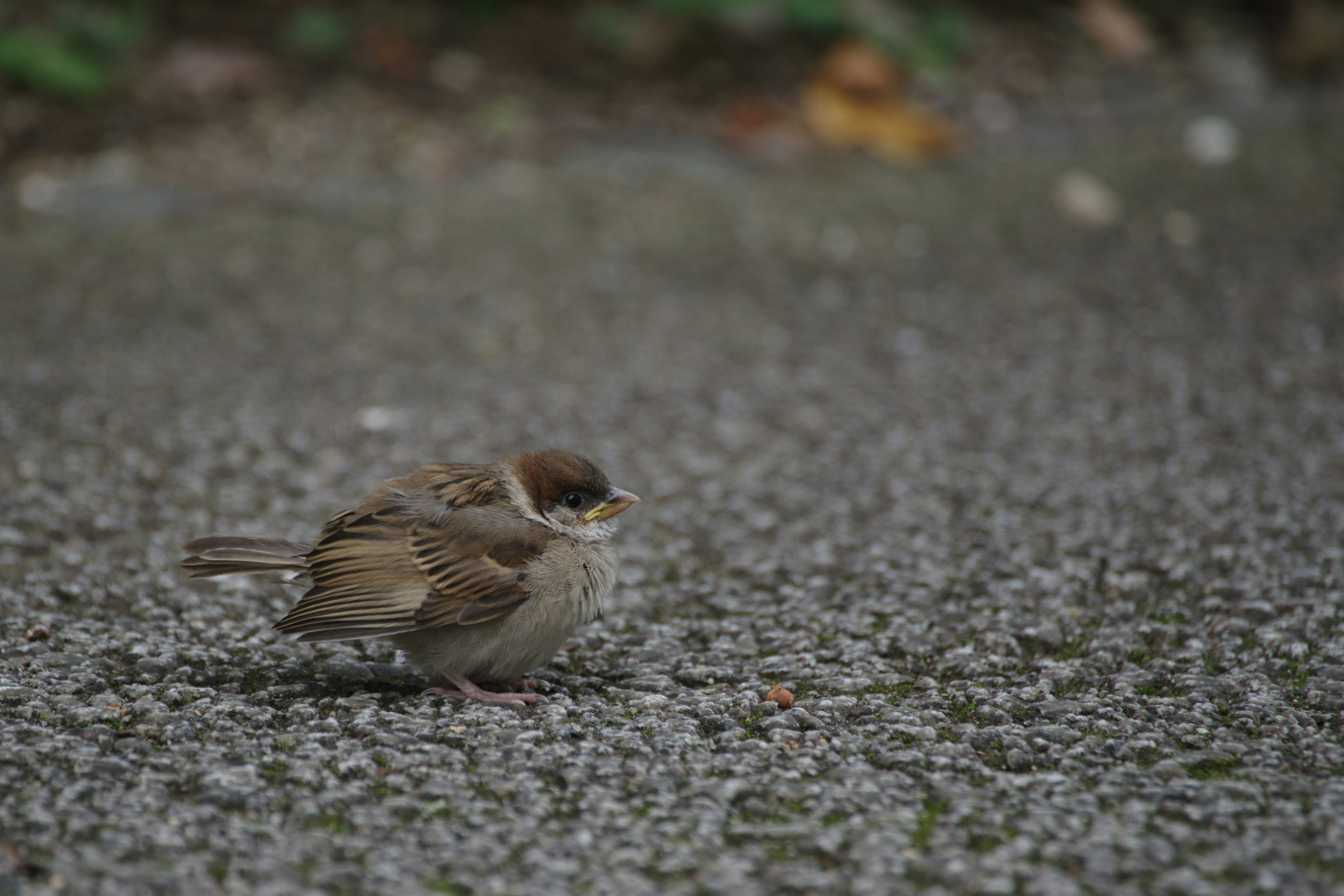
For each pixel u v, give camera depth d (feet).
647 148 57.88
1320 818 18.01
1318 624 25.14
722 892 16.49
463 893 16.43
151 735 20.59
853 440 36.29
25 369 38.63
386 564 22.43
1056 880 16.52
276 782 19.19
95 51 56.13
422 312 44.78
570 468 24.00
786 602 27.86
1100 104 63.00
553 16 65.77
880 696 23.22
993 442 35.78
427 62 61.82
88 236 48.62
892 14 65.72
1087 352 41.57
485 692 23.17
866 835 17.76
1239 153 57.36
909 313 45.19
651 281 47.57
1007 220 52.06
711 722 21.90
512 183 54.60
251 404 37.60
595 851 17.49
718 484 33.91
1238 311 43.96
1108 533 30.01
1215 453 34.09
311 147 55.52
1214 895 16.11
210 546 23.18
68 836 17.30
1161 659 24.30
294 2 63.77
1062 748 20.62
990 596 27.45
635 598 28.02
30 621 25.26
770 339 43.39
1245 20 71.15
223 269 47.01
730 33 63.31
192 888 16.22
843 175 56.44
